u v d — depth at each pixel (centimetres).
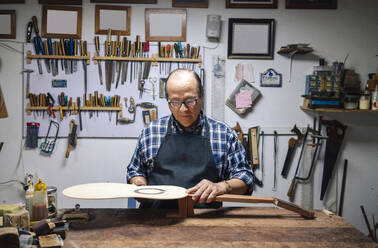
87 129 304
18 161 305
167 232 131
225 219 147
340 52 306
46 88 301
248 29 304
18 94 302
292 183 307
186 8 303
